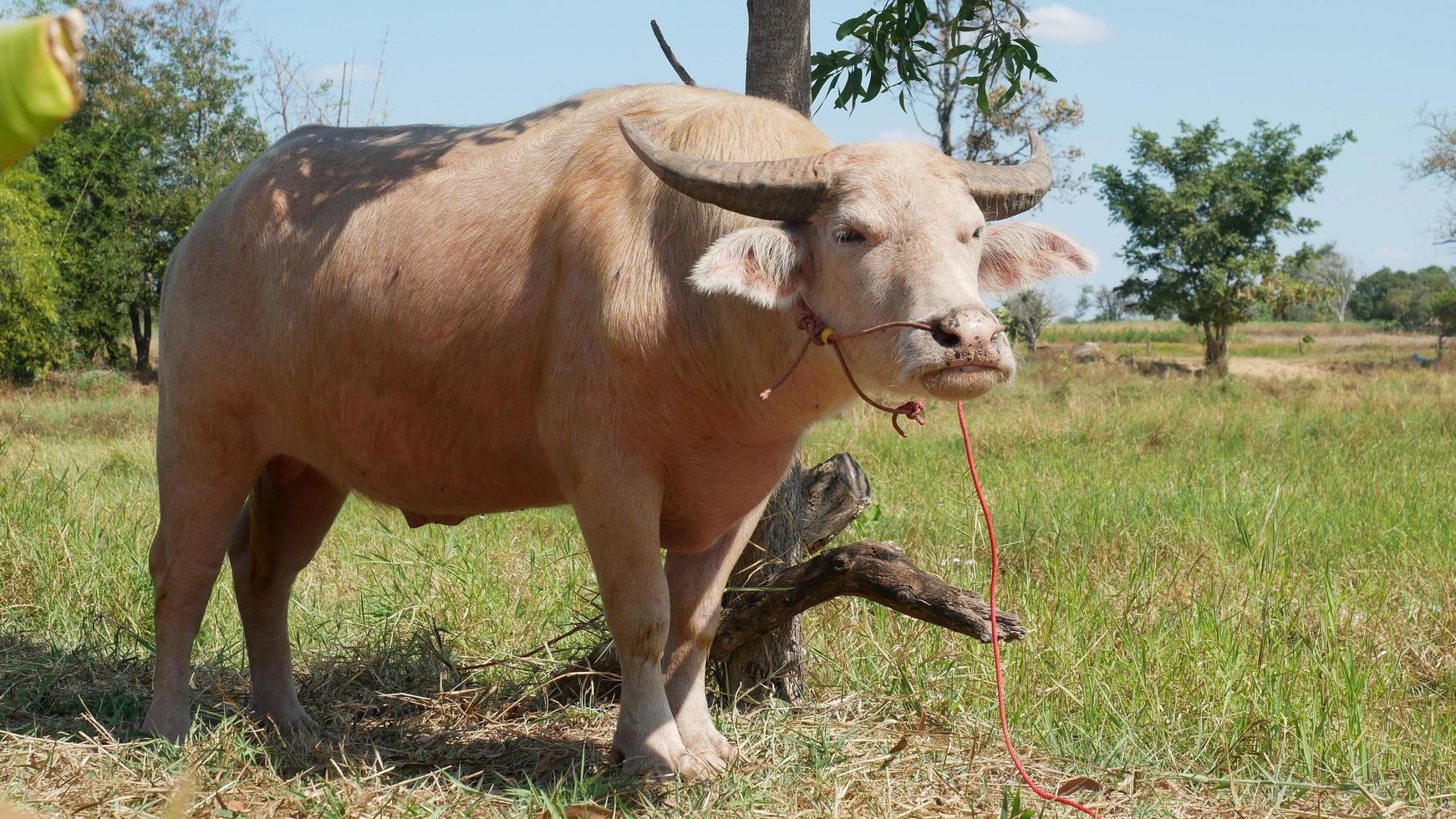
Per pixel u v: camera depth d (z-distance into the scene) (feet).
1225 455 39.19
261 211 13.94
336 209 13.58
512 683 16.07
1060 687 14.60
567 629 17.78
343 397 13.48
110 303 108.99
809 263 11.06
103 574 19.48
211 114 112.27
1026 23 17.03
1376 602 19.40
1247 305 135.03
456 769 13.12
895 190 10.72
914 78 16.96
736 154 12.08
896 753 13.01
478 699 15.33
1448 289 173.17
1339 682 15.14
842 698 15.20
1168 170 137.18
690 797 11.92
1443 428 47.80
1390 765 13.51
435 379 13.03
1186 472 33.55
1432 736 14.17
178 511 14.12
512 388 12.85
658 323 11.87
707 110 12.48
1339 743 13.57
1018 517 25.44
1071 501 27.63
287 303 13.60
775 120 12.47
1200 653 15.85
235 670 16.90
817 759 12.75
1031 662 15.74
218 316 13.94
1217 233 132.05
